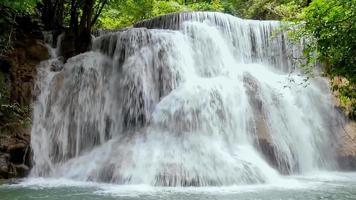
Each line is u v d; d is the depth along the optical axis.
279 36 18.05
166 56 15.12
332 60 7.44
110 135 14.34
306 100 15.48
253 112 13.92
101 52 16.19
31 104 14.23
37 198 9.11
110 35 16.19
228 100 13.62
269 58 17.97
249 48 17.89
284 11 22.88
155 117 13.30
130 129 14.10
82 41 17.11
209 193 9.65
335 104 15.65
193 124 12.84
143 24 19.36
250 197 9.16
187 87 13.82
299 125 14.63
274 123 14.12
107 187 10.52
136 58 14.95
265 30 18.20
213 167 11.36
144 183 10.85
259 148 13.20
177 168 11.11
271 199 8.91
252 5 28.25
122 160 11.73
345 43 6.93
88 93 14.61
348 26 6.87
